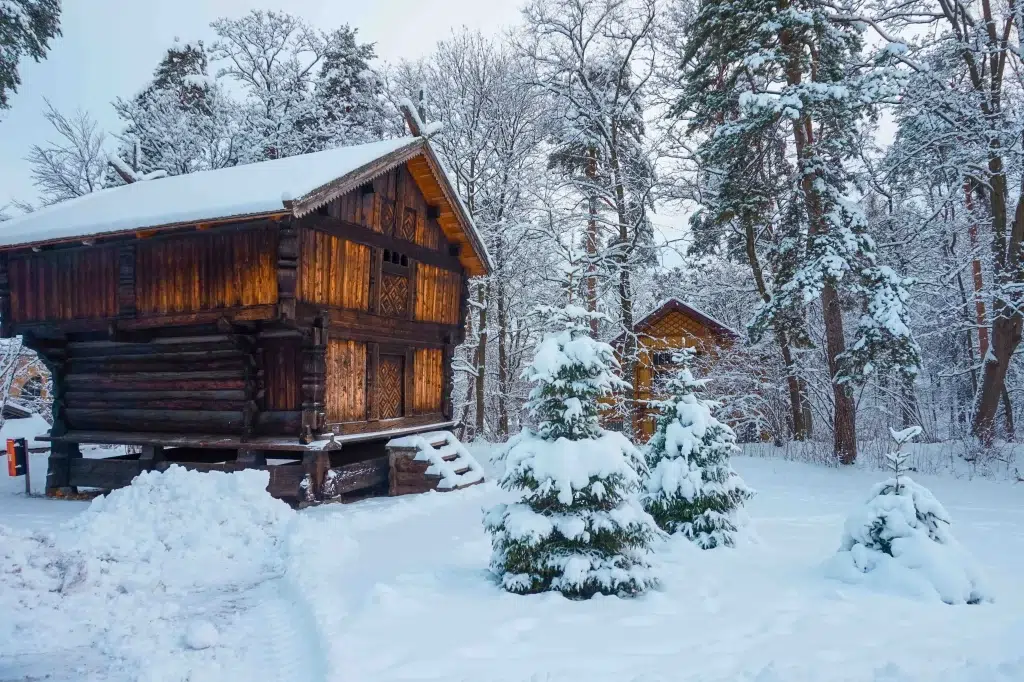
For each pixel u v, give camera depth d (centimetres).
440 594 648
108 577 715
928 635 528
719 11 1927
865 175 1906
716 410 2256
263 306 1208
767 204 2175
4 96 2333
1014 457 1803
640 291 3422
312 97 3172
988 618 579
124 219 1258
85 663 517
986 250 2264
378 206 1448
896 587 659
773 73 2064
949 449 1925
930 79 1800
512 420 3022
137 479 995
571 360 705
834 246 1783
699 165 2266
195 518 902
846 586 682
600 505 672
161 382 1416
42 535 763
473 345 2764
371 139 3250
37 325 1427
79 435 1483
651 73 2461
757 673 439
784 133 2200
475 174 2697
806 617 577
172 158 2959
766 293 2269
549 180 2661
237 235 1239
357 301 1382
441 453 1490
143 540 839
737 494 898
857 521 724
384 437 1511
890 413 2519
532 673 447
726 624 559
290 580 714
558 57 2544
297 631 580
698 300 3266
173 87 3303
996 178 1908
